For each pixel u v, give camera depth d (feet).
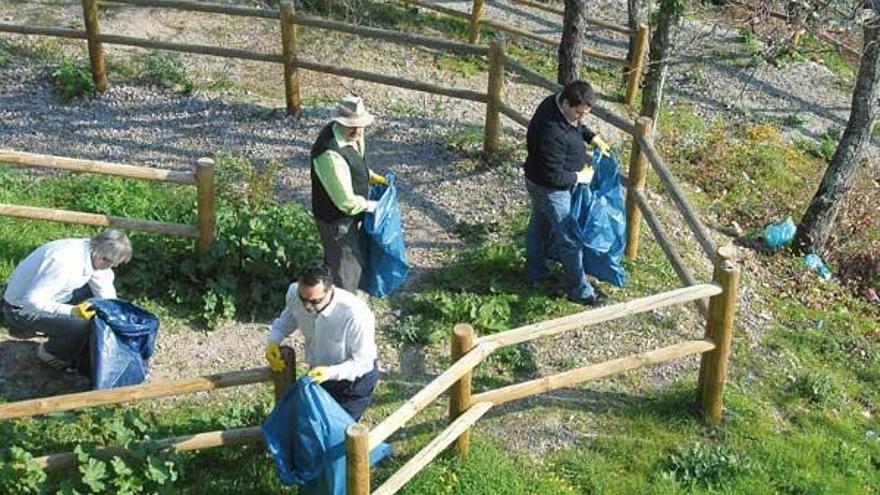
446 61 42.70
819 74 49.55
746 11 36.68
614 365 21.79
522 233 29.48
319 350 19.06
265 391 22.84
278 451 18.58
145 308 24.66
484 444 21.77
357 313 18.52
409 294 26.61
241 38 41.34
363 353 18.71
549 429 22.75
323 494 18.75
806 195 37.40
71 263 20.89
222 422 21.01
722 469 21.97
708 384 23.11
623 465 22.04
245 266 25.03
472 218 30.27
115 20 40.88
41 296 20.79
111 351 20.97
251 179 29.04
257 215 25.75
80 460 18.81
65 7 41.65
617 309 20.97
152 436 20.31
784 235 33.24
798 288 31.01
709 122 42.55
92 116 33.58
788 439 23.54
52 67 35.99
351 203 22.50
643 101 39.58
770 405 24.71
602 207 25.50
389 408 22.79
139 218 27.50
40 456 19.74
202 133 33.24
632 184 28.02
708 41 49.93
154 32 40.68
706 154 38.27
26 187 28.73
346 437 16.90
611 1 55.21
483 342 19.63
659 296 21.40
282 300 25.21
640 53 42.01
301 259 25.29
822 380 25.41
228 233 25.27
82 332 21.35
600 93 43.55
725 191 36.35
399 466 21.01
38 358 22.72
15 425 20.24
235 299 24.95
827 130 43.88
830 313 29.76
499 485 20.77
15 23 39.32
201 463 20.43
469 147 33.86
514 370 24.39
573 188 25.34
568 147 24.50
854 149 32.14
